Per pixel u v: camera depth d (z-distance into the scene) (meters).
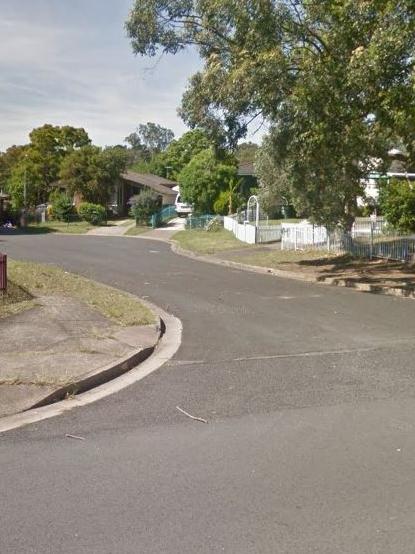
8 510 4.49
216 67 16.08
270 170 26.34
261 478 4.98
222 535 4.08
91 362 8.62
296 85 14.82
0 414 6.73
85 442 5.89
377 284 17.20
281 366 8.70
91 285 16.02
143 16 17.14
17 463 5.39
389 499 4.57
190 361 9.16
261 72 14.72
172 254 29.25
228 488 4.80
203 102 17.39
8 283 13.55
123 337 10.30
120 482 4.95
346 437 5.88
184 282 18.64
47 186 63.00
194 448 5.67
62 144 66.44
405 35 12.55
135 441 5.90
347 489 4.75
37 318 11.12
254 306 14.15
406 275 18.88
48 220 54.06
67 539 4.06
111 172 56.09
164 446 5.74
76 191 55.47
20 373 7.96
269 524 4.22
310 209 23.23
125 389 7.79
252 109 16.53
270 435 5.97
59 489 4.84
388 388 7.48
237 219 38.41
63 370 8.18
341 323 11.88
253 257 26.02
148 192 51.03
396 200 22.28
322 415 6.54
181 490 4.78
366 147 16.42
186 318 12.78
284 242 28.67
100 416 6.70
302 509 4.43
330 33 14.63
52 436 6.08
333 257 24.30
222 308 13.94
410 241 21.81
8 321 10.81
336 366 8.62
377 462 5.27
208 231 42.19
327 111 14.66
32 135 66.12
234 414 6.63
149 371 8.66
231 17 15.38
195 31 17.47
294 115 15.55
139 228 48.06
